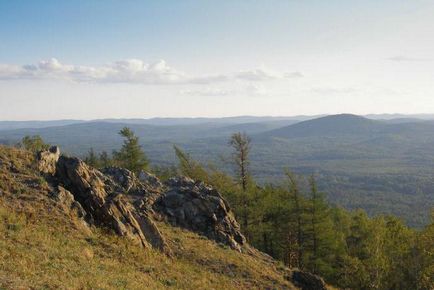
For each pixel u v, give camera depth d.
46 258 19.81
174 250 30.38
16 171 27.88
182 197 36.84
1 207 23.50
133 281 21.59
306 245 50.44
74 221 25.66
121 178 37.59
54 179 29.06
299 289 31.83
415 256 48.75
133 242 27.42
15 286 15.38
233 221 37.88
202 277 27.62
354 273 47.81
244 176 50.28
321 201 48.53
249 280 30.22
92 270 20.70
